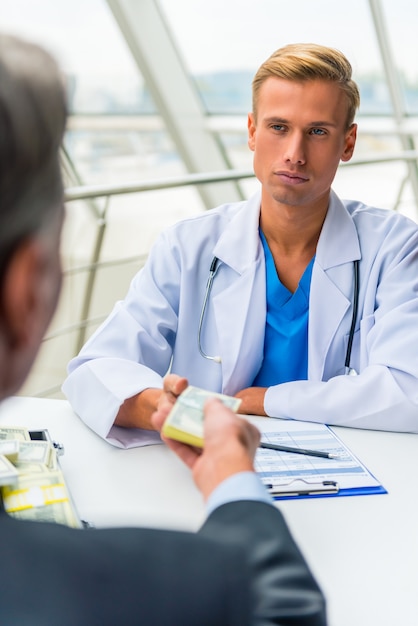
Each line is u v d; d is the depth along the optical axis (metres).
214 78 4.34
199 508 0.98
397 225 1.49
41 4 3.70
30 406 1.33
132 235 4.06
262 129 1.36
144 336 1.41
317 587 0.44
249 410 1.31
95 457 1.12
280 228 1.42
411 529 0.92
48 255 0.36
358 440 1.21
